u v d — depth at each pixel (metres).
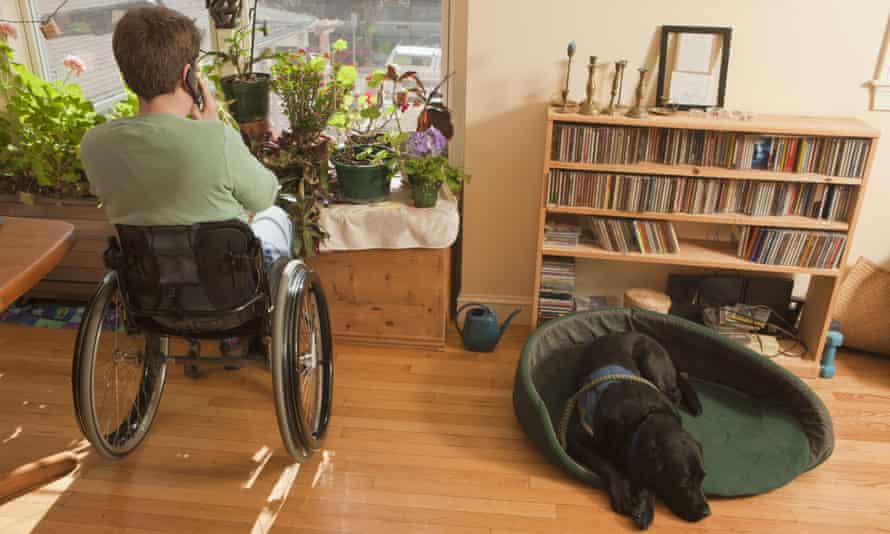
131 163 1.76
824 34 2.74
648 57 2.86
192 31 1.79
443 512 2.22
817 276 2.97
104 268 3.24
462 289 3.36
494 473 2.39
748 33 2.77
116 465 2.37
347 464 2.42
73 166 3.09
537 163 3.07
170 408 2.67
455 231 2.87
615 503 2.22
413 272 2.97
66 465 2.32
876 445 2.56
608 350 2.66
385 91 3.36
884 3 2.67
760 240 2.85
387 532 2.14
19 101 3.07
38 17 3.34
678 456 2.13
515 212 3.17
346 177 2.88
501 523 2.18
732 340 2.76
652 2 2.77
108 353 3.01
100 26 3.35
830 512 2.25
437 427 2.62
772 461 2.39
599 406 2.42
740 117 2.75
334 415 2.67
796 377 2.58
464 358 3.07
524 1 2.82
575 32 2.85
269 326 2.14
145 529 2.12
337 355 3.06
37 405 2.66
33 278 1.81
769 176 2.72
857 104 2.83
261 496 2.26
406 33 3.22
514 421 2.67
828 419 2.44
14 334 3.11
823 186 2.76
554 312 3.15
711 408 2.68
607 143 2.80
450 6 3.12
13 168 3.14
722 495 2.26
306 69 2.93
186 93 1.83
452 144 3.31
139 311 2.01
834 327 3.00
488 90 2.97
